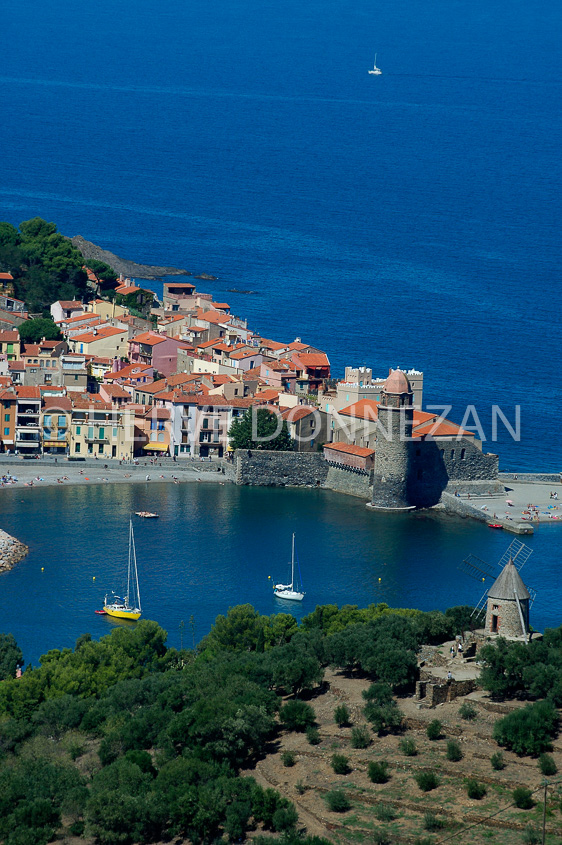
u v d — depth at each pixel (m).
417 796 194.50
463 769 199.38
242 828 192.75
